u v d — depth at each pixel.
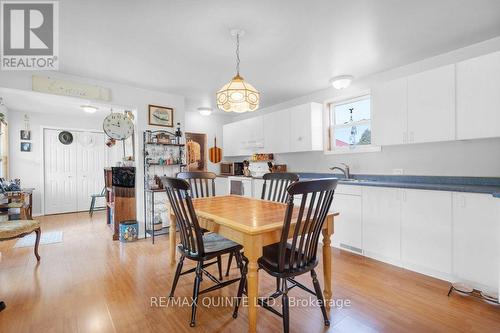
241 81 2.17
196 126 5.54
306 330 1.63
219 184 5.29
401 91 2.81
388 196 2.64
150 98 3.88
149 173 3.88
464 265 2.13
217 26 2.16
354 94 3.61
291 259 1.53
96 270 2.56
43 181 5.41
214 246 1.94
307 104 3.92
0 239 2.42
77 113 5.48
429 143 2.88
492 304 1.90
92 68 3.02
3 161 4.73
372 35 2.35
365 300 1.98
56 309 1.87
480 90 2.25
